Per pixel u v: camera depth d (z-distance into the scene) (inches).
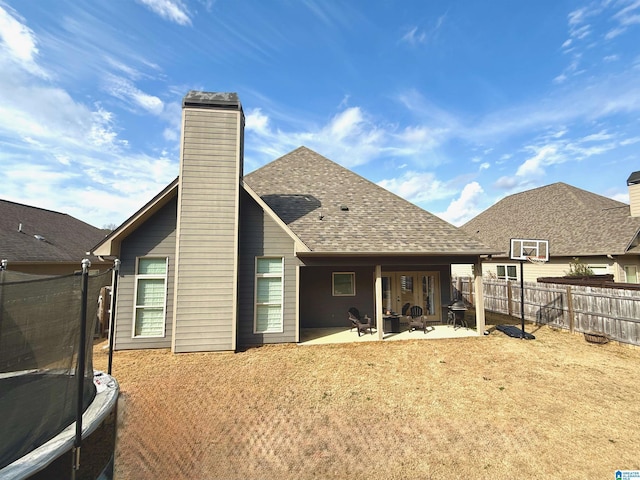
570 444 188.5
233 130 396.5
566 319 470.0
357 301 505.7
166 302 382.6
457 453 179.6
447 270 531.2
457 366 323.9
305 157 639.1
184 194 379.6
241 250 405.7
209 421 213.0
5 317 131.6
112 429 204.4
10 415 128.5
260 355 359.3
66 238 761.6
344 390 265.0
